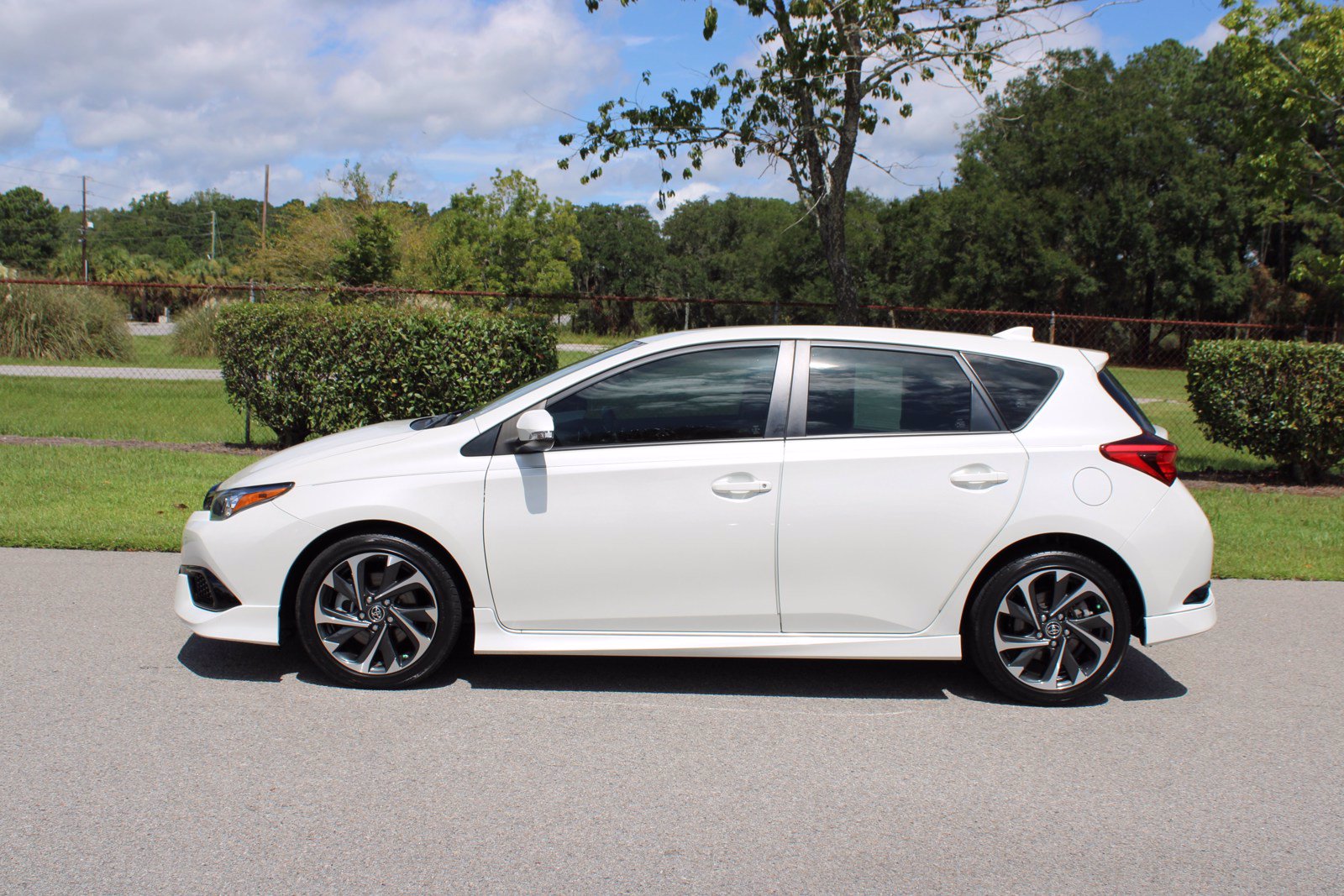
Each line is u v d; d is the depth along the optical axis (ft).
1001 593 14.46
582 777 12.00
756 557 14.33
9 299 65.92
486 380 32.99
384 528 14.52
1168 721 14.25
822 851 10.37
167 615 17.79
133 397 50.93
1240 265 149.89
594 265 252.21
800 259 175.73
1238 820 11.27
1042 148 159.02
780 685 15.52
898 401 14.78
